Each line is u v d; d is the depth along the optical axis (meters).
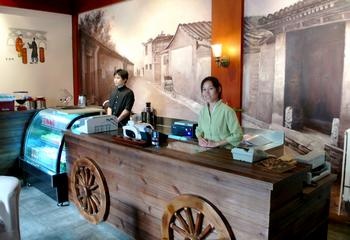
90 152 3.11
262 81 4.00
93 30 6.30
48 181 3.74
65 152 3.58
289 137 3.79
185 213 2.23
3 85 5.65
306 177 2.16
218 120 2.61
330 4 3.28
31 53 5.98
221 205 2.02
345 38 3.20
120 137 2.88
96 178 3.03
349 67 3.20
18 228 2.48
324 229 2.42
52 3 6.21
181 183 2.26
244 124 4.27
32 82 6.06
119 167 2.79
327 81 3.39
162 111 5.34
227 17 4.21
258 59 4.02
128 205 2.76
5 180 2.49
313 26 3.44
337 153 3.35
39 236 2.99
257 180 1.79
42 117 4.28
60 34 6.43
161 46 5.18
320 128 3.49
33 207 3.61
